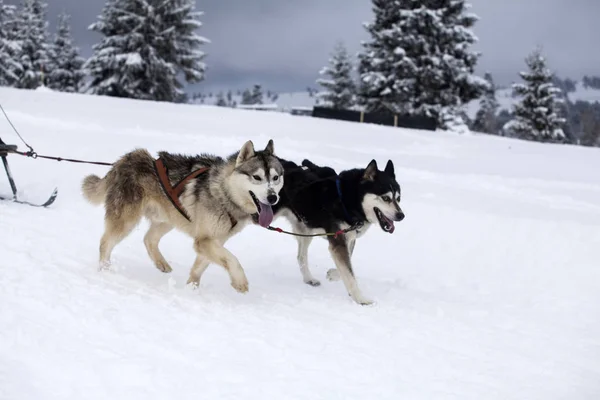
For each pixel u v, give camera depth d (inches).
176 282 217.5
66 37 1859.0
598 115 2989.7
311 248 301.4
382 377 146.3
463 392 142.6
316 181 241.1
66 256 218.1
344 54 1897.1
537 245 294.5
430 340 182.1
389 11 1496.1
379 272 276.7
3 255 198.4
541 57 1694.1
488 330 198.8
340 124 786.2
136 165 214.8
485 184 451.5
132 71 1450.5
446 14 1470.2
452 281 269.0
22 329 141.0
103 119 564.4
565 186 457.1
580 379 158.7
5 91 745.0
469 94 1483.8
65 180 340.8
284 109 2043.6
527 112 1707.7
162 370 133.0
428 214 333.4
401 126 1050.7
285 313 193.3
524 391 147.1
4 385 114.8
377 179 230.4
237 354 149.5
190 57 1569.9
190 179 208.4
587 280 260.1
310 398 129.3
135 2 1464.1
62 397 115.1
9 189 314.5
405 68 1435.8
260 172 199.3
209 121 636.7
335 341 170.2
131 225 215.0
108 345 142.3
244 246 293.4
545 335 198.2
